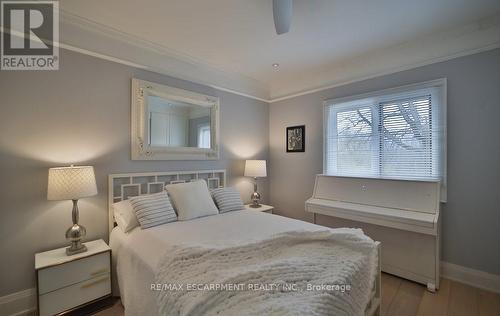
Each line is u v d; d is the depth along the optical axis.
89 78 2.23
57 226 2.06
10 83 1.86
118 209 2.24
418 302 2.05
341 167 3.25
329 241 1.66
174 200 2.46
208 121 3.21
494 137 2.17
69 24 2.10
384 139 2.86
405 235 2.45
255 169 3.44
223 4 1.92
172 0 1.87
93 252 1.92
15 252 1.88
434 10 2.00
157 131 2.71
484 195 2.22
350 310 1.22
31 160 1.94
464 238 2.32
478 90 2.24
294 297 1.07
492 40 2.15
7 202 1.85
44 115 2.00
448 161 2.41
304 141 3.63
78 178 1.90
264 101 4.02
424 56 2.53
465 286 2.27
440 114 2.45
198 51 2.76
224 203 2.77
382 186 2.70
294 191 3.76
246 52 2.79
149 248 1.75
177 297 1.15
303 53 2.82
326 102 3.35
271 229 2.10
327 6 1.93
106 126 2.33
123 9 1.98
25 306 1.90
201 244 1.54
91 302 1.88
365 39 2.49
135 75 2.53
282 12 1.61
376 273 1.68
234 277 1.15
